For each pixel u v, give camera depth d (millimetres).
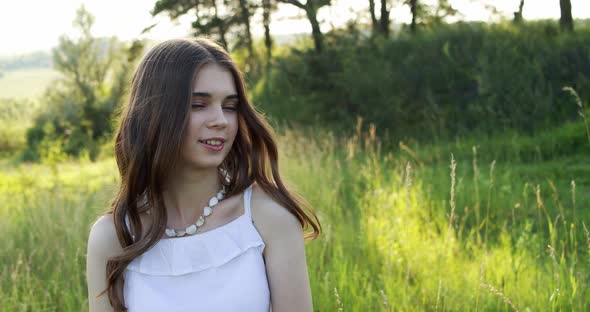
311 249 4945
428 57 13602
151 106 1964
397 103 13000
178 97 1934
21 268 4949
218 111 1974
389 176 7938
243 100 2070
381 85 13547
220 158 2000
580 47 12062
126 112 2049
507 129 10664
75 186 10719
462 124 11766
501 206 6570
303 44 18922
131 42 27688
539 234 5562
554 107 11008
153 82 1970
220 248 2021
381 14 17250
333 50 15781
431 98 12508
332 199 6871
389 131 12781
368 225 5617
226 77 2004
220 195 2107
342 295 4094
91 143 24234
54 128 27594
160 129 1947
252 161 2131
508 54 12430
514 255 4824
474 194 6922
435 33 14422
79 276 4723
